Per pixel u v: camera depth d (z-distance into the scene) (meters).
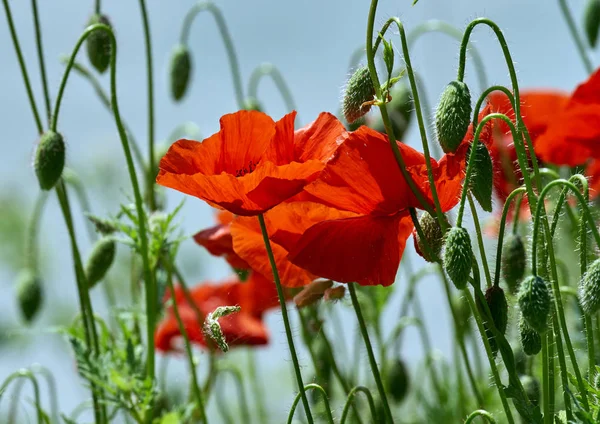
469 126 1.19
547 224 1.16
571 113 1.35
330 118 1.20
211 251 1.33
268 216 1.20
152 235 1.38
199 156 1.20
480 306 1.16
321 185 1.17
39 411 1.40
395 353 1.46
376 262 1.18
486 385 1.47
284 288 1.40
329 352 1.33
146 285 1.37
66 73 1.34
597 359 1.31
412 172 1.17
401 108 1.41
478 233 1.18
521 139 1.18
